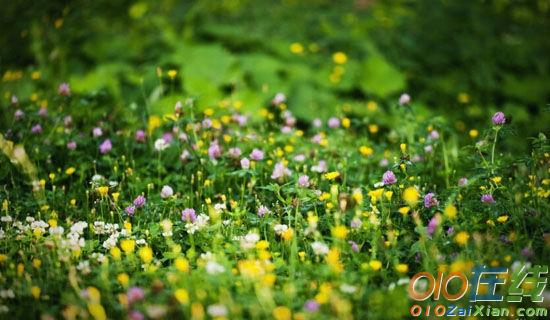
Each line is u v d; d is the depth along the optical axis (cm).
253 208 291
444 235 269
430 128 316
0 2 366
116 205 283
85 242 271
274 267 261
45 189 300
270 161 301
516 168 288
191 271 260
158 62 367
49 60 361
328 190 293
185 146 307
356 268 265
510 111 370
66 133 311
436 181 303
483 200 274
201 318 246
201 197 296
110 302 254
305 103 360
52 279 262
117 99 346
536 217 268
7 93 339
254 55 374
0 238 272
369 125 350
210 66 364
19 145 294
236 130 317
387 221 272
